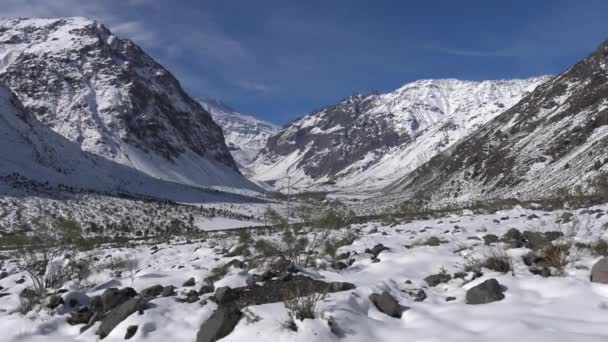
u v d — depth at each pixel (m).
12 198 58.47
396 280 8.35
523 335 5.34
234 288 8.07
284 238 11.95
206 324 6.46
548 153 87.44
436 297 7.45
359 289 7.48
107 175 110.44
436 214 25.88
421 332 5.97
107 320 7.12
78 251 15.50
